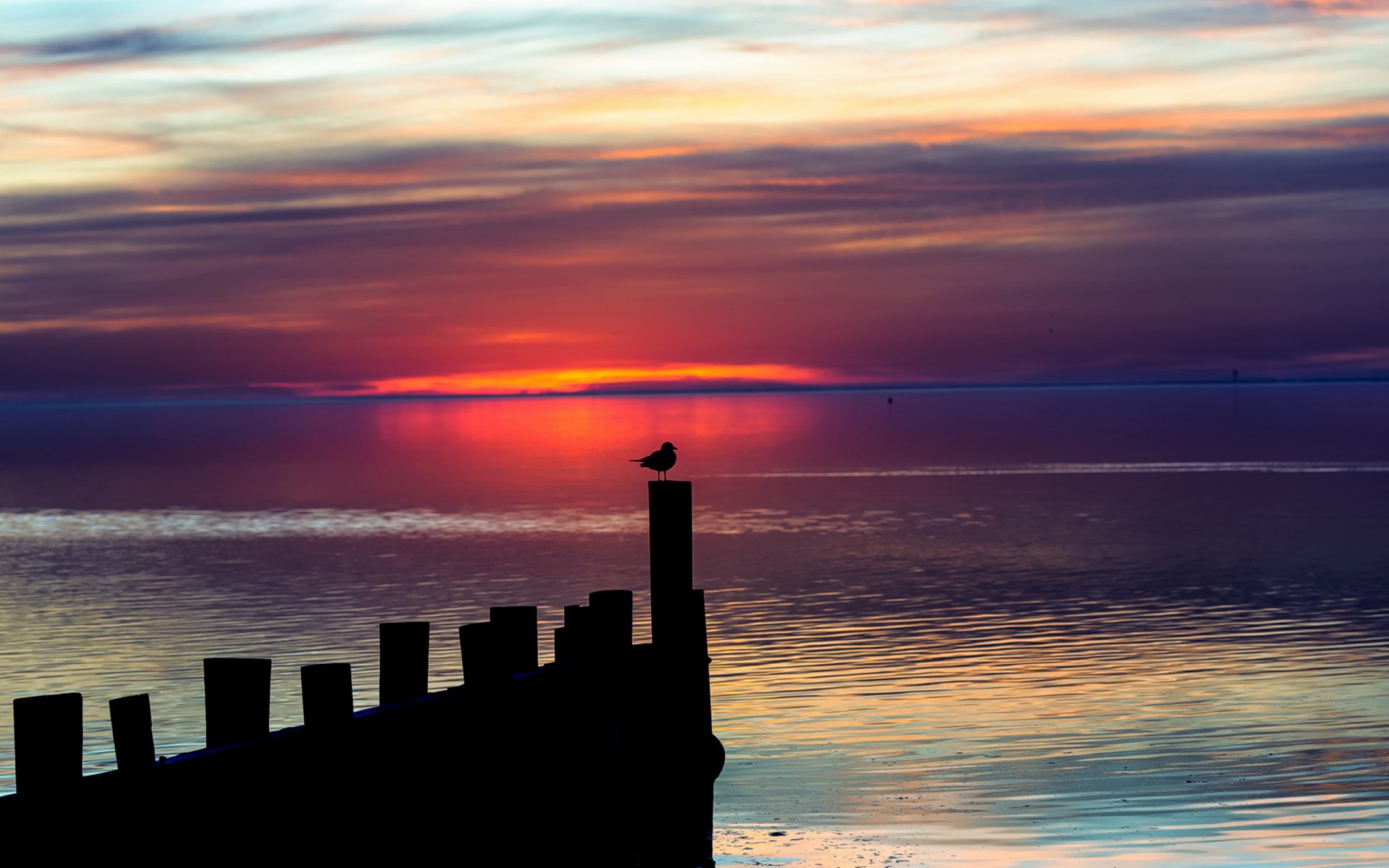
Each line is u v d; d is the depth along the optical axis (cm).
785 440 15838
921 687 2561
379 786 1111
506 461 12181
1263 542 5128
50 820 845
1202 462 10406
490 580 4312
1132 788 1886
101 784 884
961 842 1670
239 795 979
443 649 2945
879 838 1691
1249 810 1781
